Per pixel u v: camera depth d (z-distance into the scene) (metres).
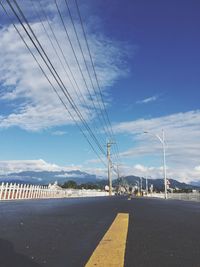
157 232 8.45
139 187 198.62
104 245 6.84
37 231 8.23
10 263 5.54
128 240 7.36
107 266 5.44
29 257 5.93
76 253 6.26
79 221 10.22
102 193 96.31
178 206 18.73
